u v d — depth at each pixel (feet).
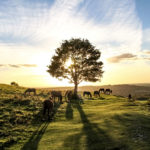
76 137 32.73
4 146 30.58
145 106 73.46
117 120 45.16
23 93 102.27
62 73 130.52
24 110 57.77
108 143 28.12
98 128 38.06
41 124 45.88
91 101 100.63
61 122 47.93
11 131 38.34
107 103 91.20
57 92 89.56
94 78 129.49
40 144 30.60
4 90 99.76
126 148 25.48
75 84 132.87
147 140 28.48
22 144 31.42
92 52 129.49
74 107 75.92
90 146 27.53
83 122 46.39
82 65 130.21
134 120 44.24
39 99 82.53
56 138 33.22
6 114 49.21
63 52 128.16
